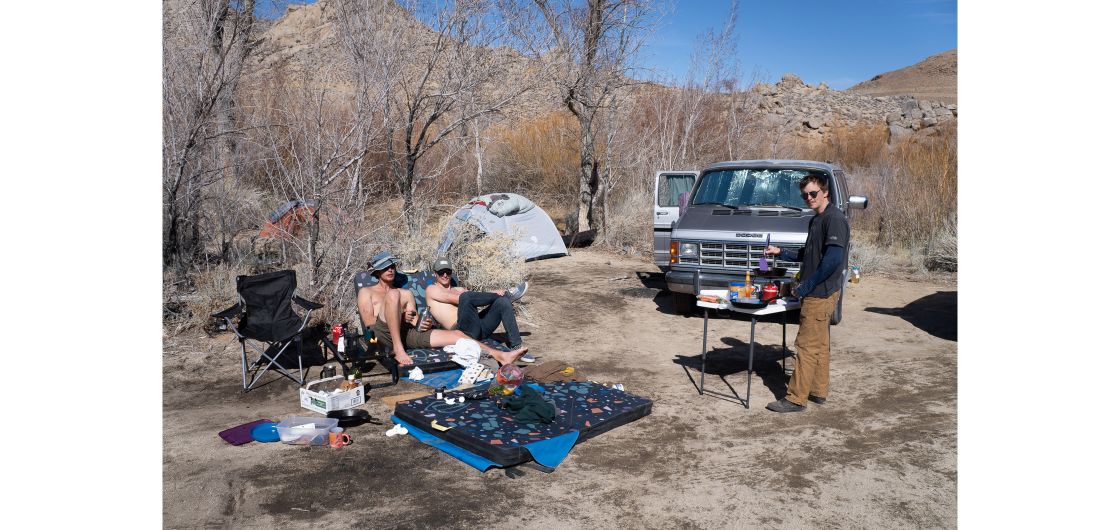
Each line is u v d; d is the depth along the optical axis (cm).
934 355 675
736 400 545
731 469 415
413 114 948
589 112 1497
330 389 523
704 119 1867
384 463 415
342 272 720
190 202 830
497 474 404
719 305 538
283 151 861
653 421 497
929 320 823
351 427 474
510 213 1270
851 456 434
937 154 1466
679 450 444
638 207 1554
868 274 1148
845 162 2592
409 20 929
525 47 1162
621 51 1412
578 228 1564
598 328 794
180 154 765
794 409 518
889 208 1439
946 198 1326
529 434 437
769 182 861
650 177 1664
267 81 914
